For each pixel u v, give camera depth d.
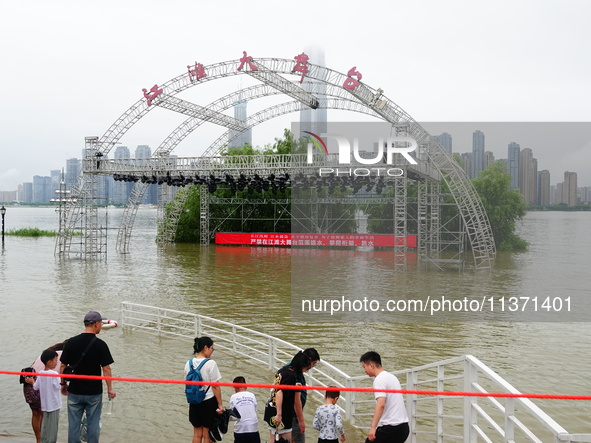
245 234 65.88
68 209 52.16
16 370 15.12
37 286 32.50
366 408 12.32
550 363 16.56
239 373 14.95
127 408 12.02
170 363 15.72
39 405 9.22
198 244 69.12
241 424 8.09
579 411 12.41
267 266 44.25
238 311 25.00
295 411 8.12
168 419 11.36
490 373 6.34
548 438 10.88
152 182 53.66
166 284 33.75
